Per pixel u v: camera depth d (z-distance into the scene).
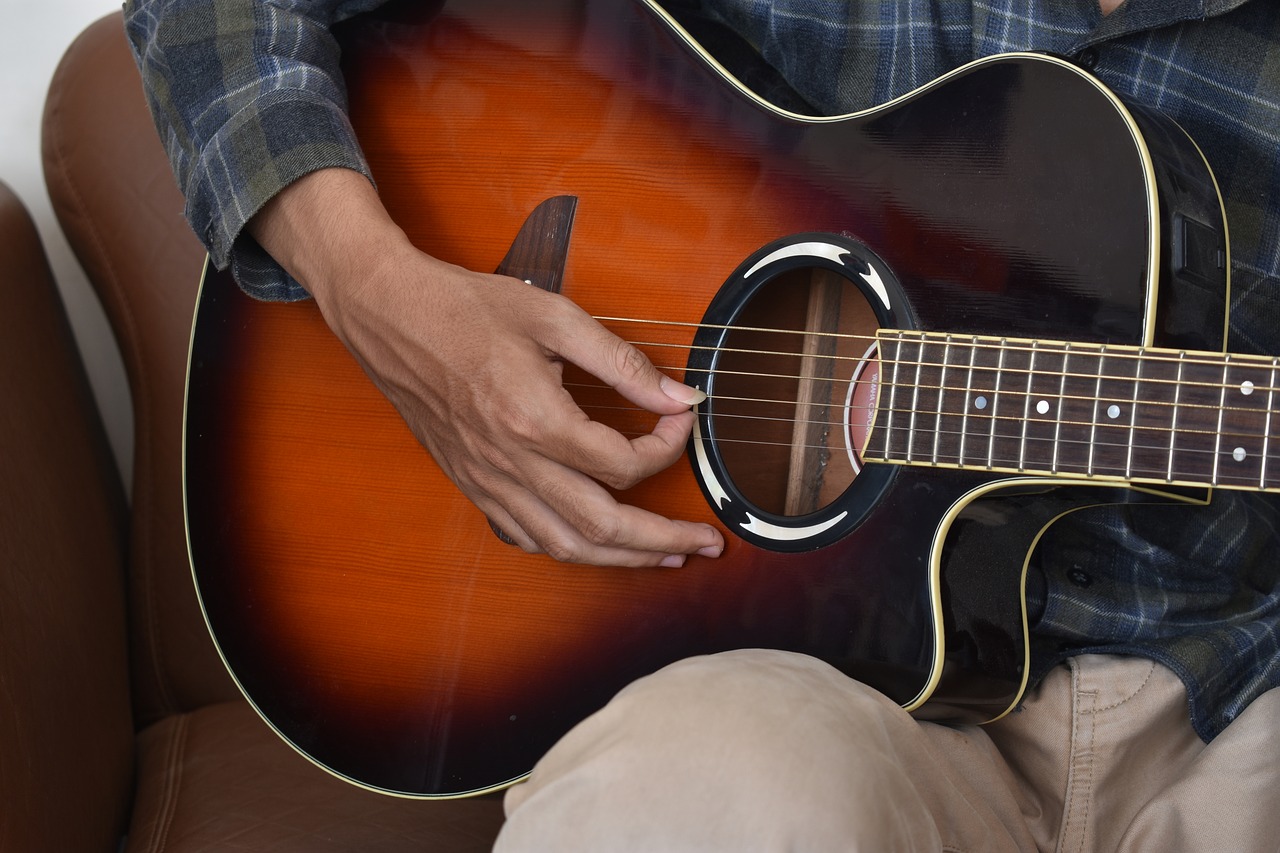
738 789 0.99
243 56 1.24
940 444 1.14
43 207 1.56
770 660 1.05
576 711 1.19
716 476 1.18
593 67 1.24
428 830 1.27
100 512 1.42
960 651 1.14
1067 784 1.18
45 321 1.40
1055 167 1.14
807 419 1.20
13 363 1.31
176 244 1.45
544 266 1.23
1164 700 1.17
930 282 1.15
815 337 1.20
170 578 1.45
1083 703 1.18
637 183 1.22
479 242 1.25
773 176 1.20
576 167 1.23
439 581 1.22
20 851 1.14
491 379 1.14
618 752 1.01
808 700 1.02
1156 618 1.19
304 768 1.32
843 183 1.18
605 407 1.20
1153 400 1.10
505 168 1.25
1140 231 1.11
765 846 0.98
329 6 1.26
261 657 1.25
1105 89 1.13
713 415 1.20
